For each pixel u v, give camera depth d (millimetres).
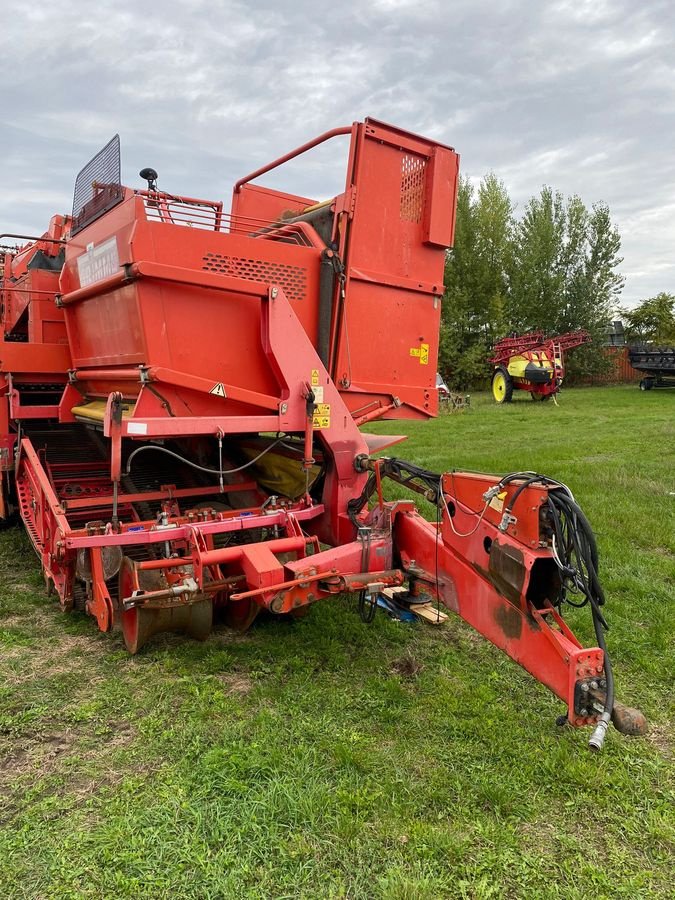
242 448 5285
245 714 3357
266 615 4629
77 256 4664
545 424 17062
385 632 4383
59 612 4656
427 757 3025
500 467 10312
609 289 33500
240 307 4008
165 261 3730
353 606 4832
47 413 5500
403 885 2250
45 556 4652
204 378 3908
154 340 3736
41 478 4566
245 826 2537
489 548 3203
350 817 2590
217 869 2336
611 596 4992
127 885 2252
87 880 2281
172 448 5492
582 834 2578
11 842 2439
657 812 2695
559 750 3072
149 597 3420
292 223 4641
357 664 3947
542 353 23969
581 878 2355
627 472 9508
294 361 4094
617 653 4105
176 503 4645
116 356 4227
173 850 2416
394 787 2793
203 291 3867
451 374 31875
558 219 34312
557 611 2980
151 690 3588
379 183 4492
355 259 4441
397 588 3998
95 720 3295
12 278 6855
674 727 3342
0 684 3631
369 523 4133
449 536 3531
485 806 2719
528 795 2791
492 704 3492
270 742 3092
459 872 2367
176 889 2254
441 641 4297
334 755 3002
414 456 11719
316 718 3326
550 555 2922
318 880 2309
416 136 4594
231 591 4113
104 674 3770
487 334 32812
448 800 2729
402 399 4863
